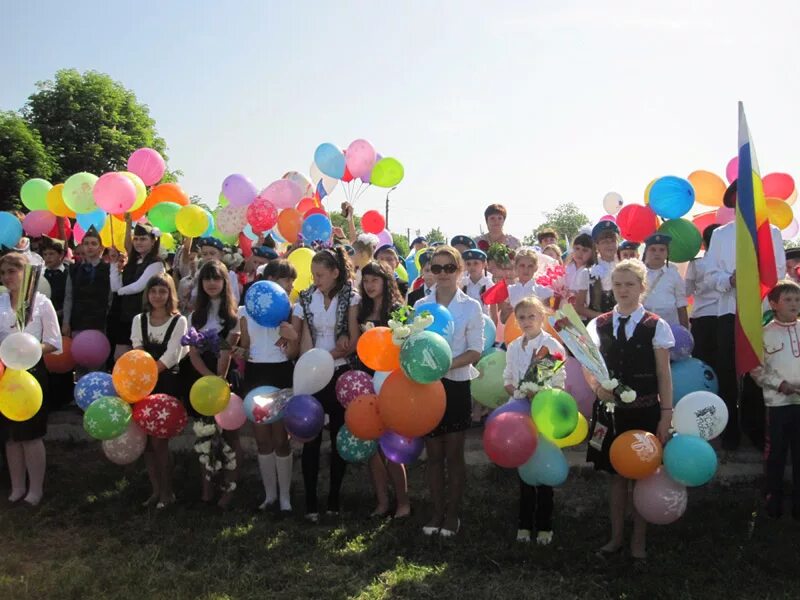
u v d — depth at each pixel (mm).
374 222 9867
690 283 6246
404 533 4773
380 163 8508
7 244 7414
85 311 6973
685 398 4355
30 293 5477
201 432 5211
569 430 4289
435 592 4000
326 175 8742
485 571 4254
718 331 5832
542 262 6504
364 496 5570
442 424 4660
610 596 3930
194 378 5586
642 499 4160
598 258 6230
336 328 5223
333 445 5184
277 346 5363
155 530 4914
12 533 4883
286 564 4355
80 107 22125
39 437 5461
